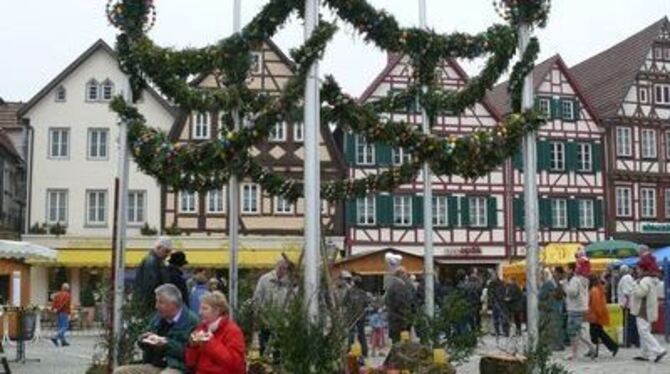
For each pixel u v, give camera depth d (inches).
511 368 408.5
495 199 1758.1
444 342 439.5
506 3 450.3
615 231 1822.1
